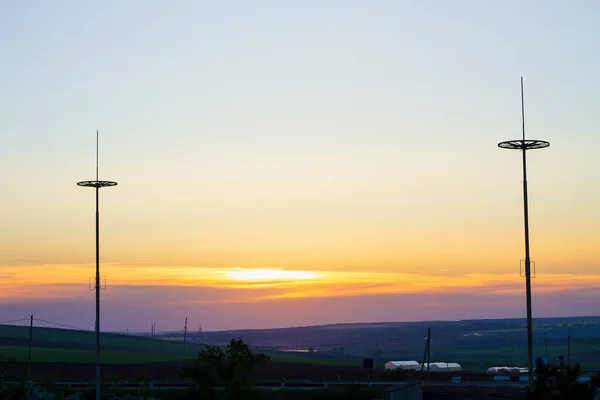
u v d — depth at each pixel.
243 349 96.19
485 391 94.19
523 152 62.28
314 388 108.62
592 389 49.75
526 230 61.66
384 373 151.38
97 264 82.38
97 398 80.94
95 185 83.19
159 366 161.00
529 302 60.81
